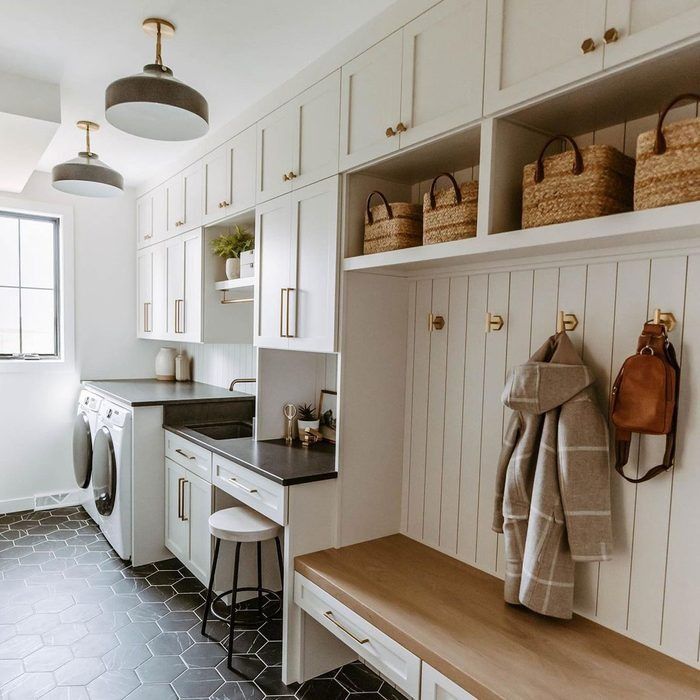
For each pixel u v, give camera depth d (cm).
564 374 149
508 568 162
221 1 179
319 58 213
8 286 391
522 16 138
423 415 216
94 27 197
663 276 140
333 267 205
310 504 206
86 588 281
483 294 190
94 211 411
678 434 137
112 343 425
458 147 171
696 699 123
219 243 308
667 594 140
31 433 396
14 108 234
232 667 217
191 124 198
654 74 121
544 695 123
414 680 146
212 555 262
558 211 135
